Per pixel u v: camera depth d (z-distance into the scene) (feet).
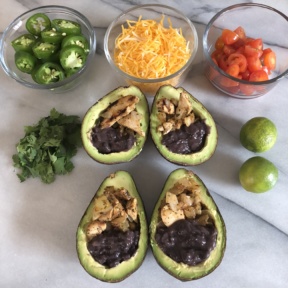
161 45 1.19
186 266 1.02
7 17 1.36
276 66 1.25
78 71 1.22
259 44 1.18
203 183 1.09
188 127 1.09
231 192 1.17
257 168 1.10
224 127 1.22
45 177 1.19
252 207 1.16
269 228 1.15
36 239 1.18
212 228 1.04
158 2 1.34
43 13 1.28
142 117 1.11
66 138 1.21
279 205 1.16
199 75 1.27
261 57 1.19
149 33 1.19
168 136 1.10
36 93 1.29
